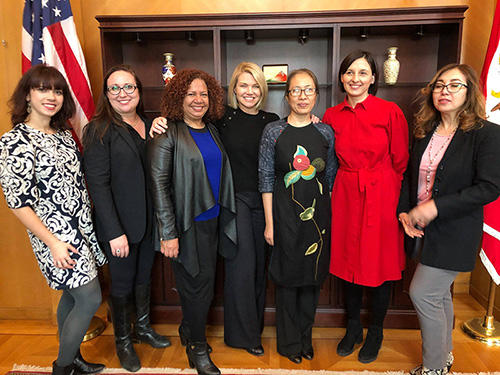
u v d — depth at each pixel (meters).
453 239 1.54
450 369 1.91
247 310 2.00
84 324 1.68
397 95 2.44
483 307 2.56
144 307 2.12
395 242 1.83
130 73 1.75
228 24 2.13
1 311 2.48
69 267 1.55
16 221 2.39
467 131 1.50
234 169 1.89
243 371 1.90
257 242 1.98
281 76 2.40
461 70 1.50
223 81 2.38
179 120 1.72
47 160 1.51
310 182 1.76
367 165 1.79
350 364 1.96
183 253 1.71
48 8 2.12
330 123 1.90
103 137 1.69
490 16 2.47
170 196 1.68
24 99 1.53
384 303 1.93
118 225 1.71
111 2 2.54
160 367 1.96
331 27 2.12
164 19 2.13
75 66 2.19
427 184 1.65
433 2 2.44
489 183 1.41
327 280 2.34
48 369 1.95
